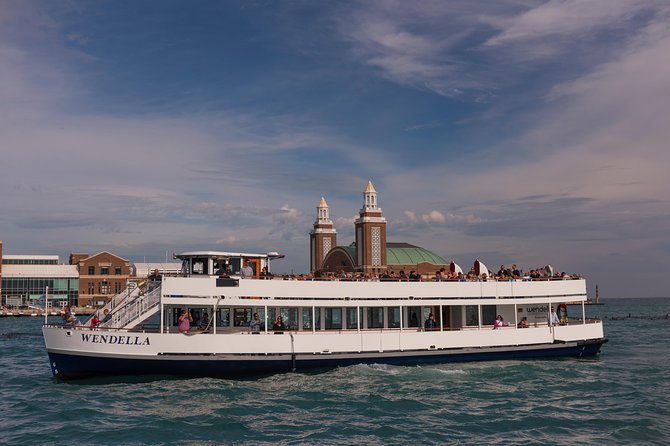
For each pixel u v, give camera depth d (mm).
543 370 38938
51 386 33969
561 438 23891
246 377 35156
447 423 26125
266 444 23203
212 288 34906
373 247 119250
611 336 73500
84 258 172250
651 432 24562
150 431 24609
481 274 43312
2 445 22828
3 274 156750
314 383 33844
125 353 33531
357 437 24078
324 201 137875
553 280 43969
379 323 39844
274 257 39375
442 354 39625
